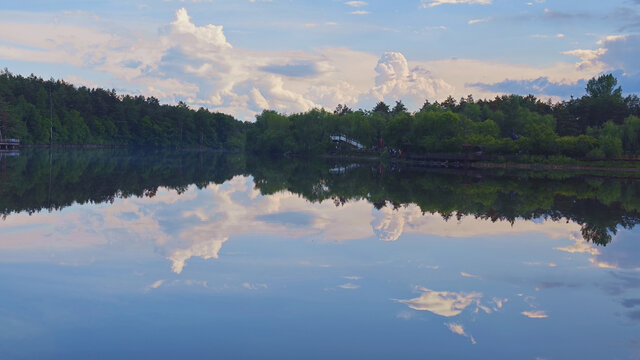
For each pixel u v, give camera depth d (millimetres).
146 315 10789
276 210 28188
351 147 152375
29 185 36906
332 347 9406
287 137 152750
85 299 11727
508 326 10797
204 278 13648
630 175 73000
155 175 53000
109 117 188250
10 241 17812
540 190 44062
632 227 24219
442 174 68812
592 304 12430
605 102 141750
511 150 95250
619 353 9586
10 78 158750
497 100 168875
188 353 9008
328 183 49562
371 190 42000
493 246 19203
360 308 11594
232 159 116312
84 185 38625
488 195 38844
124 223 22172
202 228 21375
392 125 119500
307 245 18406
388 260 16469
